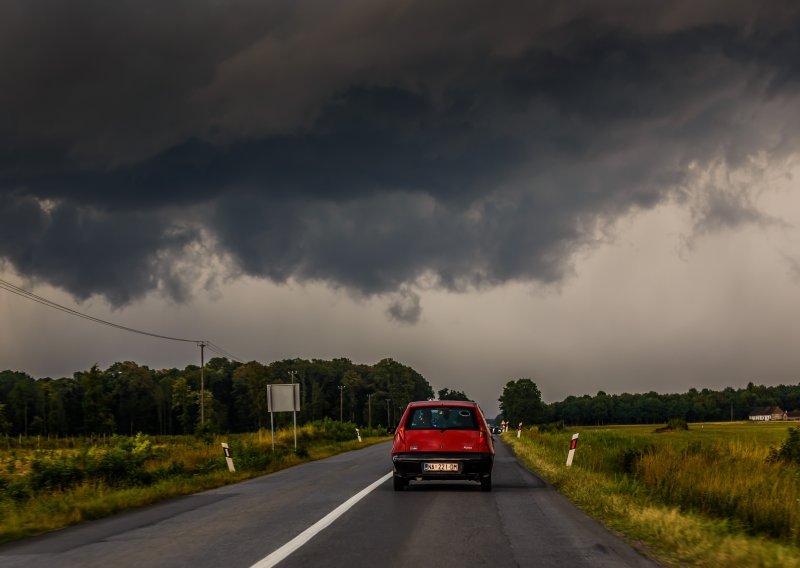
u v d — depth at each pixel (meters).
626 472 22.03
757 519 11.62
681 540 9.23
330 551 8.75
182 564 8.05
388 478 19.98
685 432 86.19
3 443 84.81
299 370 199.50
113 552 8.98
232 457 26.16
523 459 29.77
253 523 11.36
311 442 49.41
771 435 32.91
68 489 17.03
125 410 154.25
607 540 9.62
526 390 197.00
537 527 10.79
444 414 16.25
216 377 176.62
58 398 147.25
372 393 196.50
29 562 8.41
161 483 18.47
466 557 8.36
